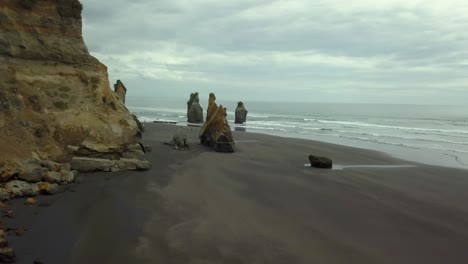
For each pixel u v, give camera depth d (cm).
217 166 2158
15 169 1448
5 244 934
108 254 961
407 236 1208
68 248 977
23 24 1947
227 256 988
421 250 1102
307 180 1930
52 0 2052
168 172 1908
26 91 1805
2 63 1803
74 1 2130
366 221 1331
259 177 1938
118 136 1995
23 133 1670
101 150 1867
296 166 2327
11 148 1559
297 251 1045
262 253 1019
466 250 1114
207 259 964
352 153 3030
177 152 2577
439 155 3173
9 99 1720
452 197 1716
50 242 1005
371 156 2928
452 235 1230
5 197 1295
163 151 2577
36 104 1809
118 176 1747
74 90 1994
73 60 2084
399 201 1608
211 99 3136
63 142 1802
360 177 2062
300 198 1582
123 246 1012
